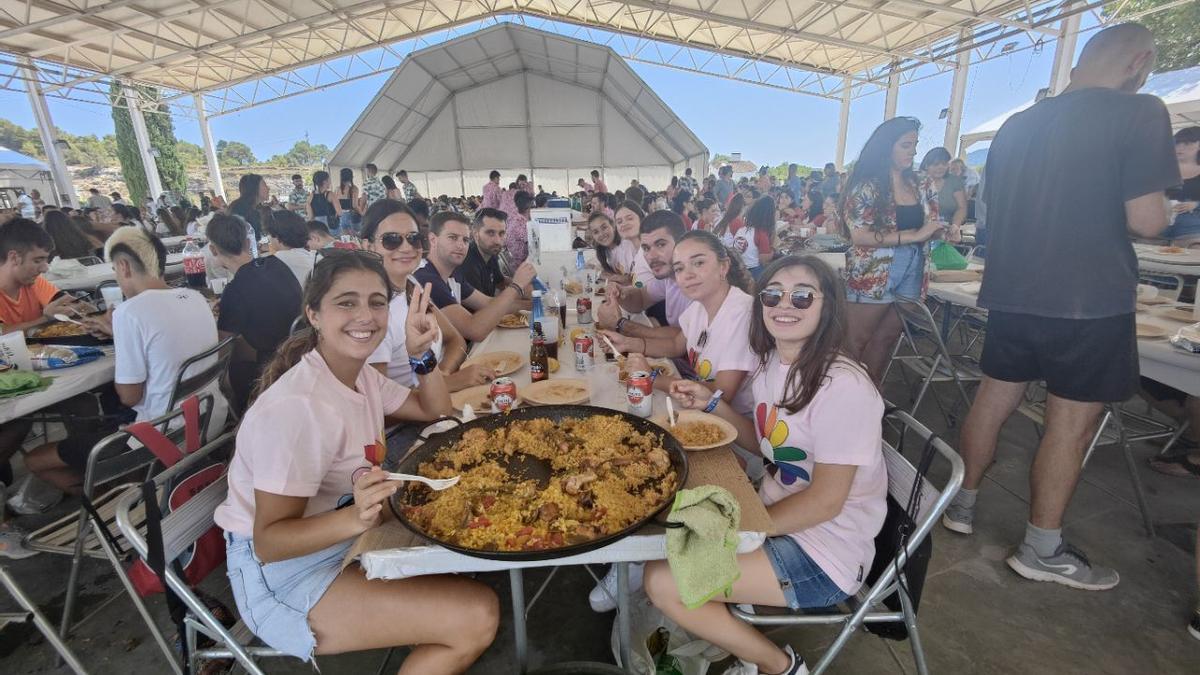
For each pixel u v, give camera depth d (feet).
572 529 3.47
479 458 4.47
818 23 37.09
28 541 5.94
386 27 46.80
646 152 65.92
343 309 3.93
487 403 5.70
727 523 3.36
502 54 54.49
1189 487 8.20
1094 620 5.92
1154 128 5.15
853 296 10.12
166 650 4.64
